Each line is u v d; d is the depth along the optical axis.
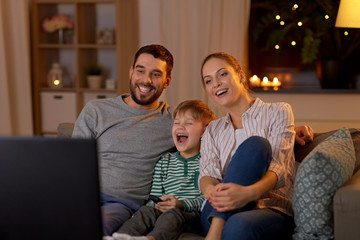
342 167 1.42
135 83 2.01
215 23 3.79
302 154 1.81
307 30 3.70
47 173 0.89
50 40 4.11
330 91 3.51
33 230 0.91
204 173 1.70
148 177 1.91
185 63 3.87
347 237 1.34
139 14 4.09
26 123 4.01
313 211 1.40
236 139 1.75
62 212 0.90
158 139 1.96
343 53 3.87
